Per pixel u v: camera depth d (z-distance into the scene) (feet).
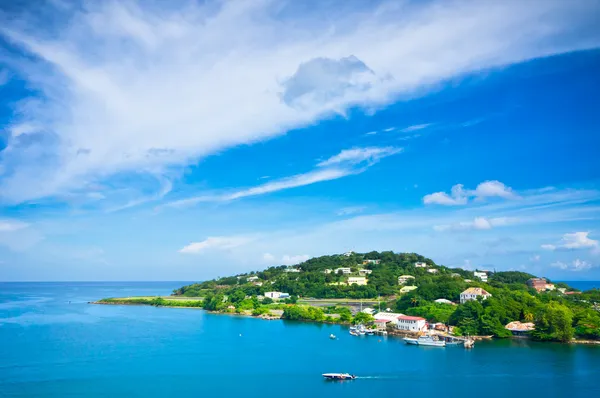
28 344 645.10
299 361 536.42
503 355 561.84
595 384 429.38
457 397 394.52
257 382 444.14
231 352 592.60
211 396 401.29
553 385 427.74
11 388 423.23
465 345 619.26
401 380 449.48
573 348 603.67
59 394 405.80
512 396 396.37
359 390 417.08
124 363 524.93
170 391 415.85
